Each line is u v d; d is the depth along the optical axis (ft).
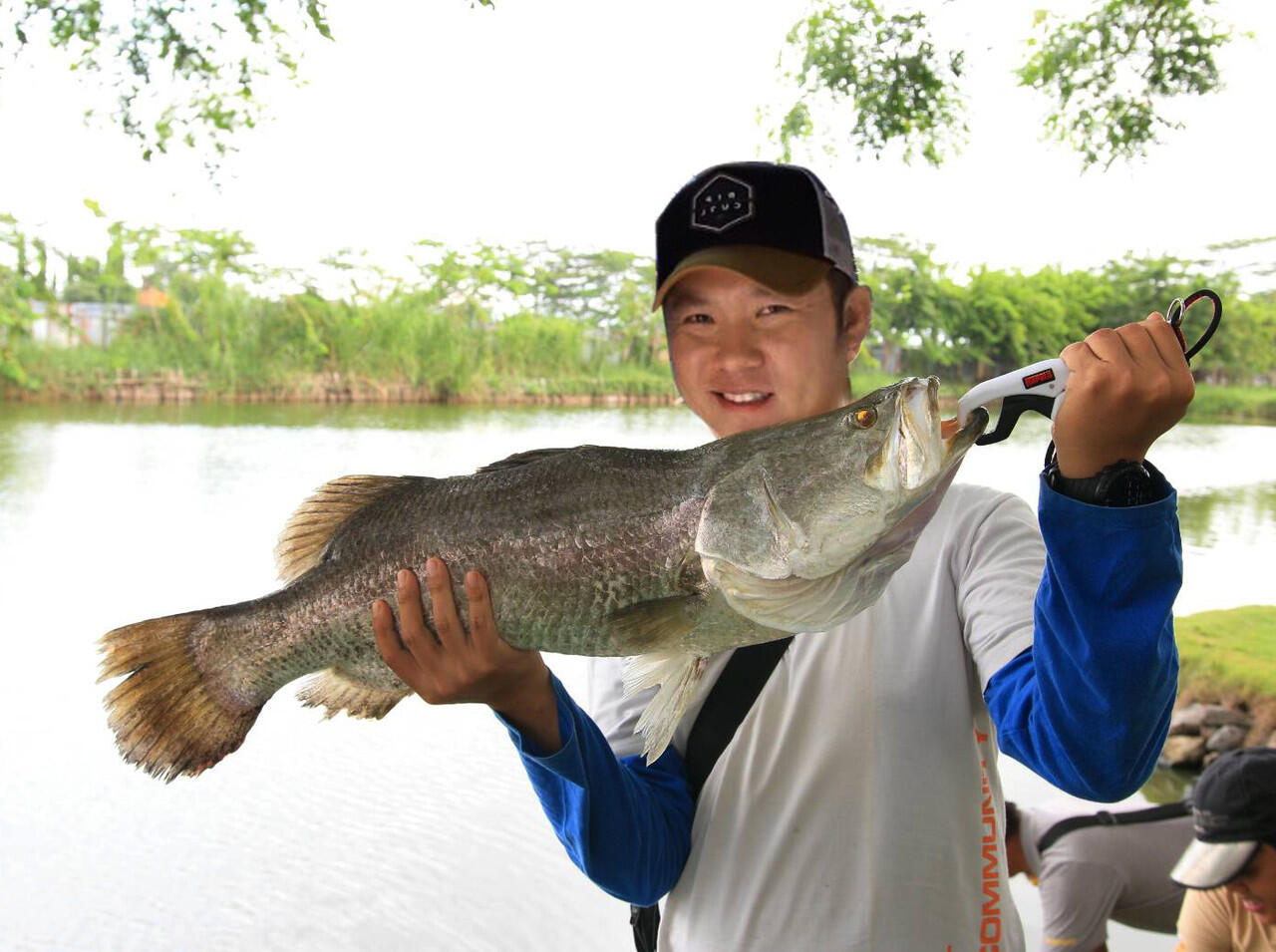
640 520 5.48
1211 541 38.01
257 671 6.04
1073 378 4.31
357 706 6.16
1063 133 28.94
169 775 5.97
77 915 13.71
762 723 6.23
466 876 14.90
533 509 5.57
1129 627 4.42
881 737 5.95
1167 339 4.27
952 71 27.55
